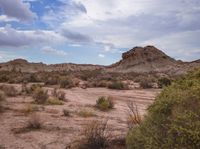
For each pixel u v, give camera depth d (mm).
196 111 4906
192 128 4691
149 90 34156
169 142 4895
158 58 150250
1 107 16172
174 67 124000
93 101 22531
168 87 5949
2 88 26078
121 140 8773
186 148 4672
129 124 9695
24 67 130875
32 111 15562
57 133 10758
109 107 18391
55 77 48969
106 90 33781
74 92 29875
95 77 61688
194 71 6176
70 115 14789
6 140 9742
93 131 9789
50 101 19547
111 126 11922
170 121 5176
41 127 11688
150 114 5750
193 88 5246
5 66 127125
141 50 158750
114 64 161500
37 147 9016
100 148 8328
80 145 8516
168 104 5355
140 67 142250
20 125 12031
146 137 5445
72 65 152375
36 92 21453
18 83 44031
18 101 19781
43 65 143125
